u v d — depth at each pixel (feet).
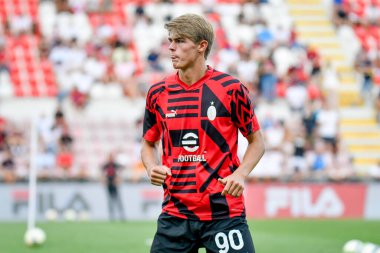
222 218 48.24
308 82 215.72
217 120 48.75
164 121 49.70
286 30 235.40
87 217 175.42
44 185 174.81
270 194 182.29
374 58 237.25
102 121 197.47
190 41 48.85
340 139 207.00
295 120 204.13
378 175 191.21
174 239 49.03
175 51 49.11
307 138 196.75
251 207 181.57
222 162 48.67
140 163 188.55
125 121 198.90
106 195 176.45
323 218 182.70
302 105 207.62
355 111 218.18
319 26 245.04
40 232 117.50
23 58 212.43
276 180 183.11
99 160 190.60
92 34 222.48
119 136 195.42
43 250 111.04
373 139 213.25
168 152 49.62
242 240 48.11
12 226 152.46
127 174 183.11
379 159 209.97
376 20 250.98
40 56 213.87
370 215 185.98
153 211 178.40
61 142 183.42
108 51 216.13
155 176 48.34
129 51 218.18
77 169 186.09
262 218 180.45
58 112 185.98
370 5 253.65
